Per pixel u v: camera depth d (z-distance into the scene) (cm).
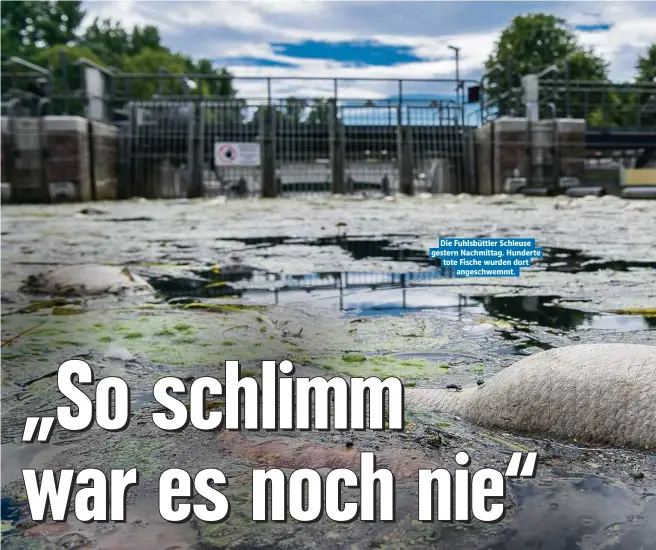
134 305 345
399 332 281
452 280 416
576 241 635
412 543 118
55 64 4928
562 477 142
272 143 1986
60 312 327
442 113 2111
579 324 293
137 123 2048
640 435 155
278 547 119
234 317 312
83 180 1850
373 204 1556
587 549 115
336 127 2038
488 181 1980
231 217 1151
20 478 149
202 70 6575
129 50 6706
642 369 163
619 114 2616
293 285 408
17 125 1819
